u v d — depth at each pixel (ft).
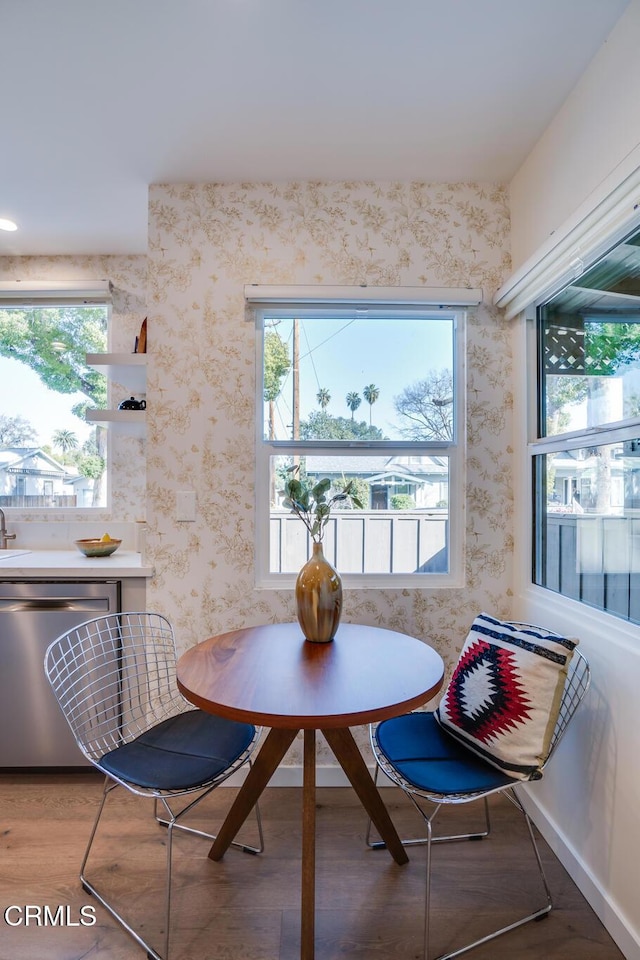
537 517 5.98
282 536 6.64
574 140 4.96
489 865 4.89
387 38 4.42
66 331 8.57
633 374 4.18
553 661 4.17
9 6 4.08
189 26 4.28
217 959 3.93
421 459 6.67
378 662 4.43
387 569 6.64
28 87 4.90
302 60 4.63
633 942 3.87
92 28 4.28
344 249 6.41
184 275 6.38
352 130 5.51
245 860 4.94
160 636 5.81
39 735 6.31
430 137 5.64
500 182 6.47
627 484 4.27
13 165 6.06
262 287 6.20
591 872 4.45
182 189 6.43
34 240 7.91
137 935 4.11
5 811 5.73
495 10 4.16
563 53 4.57
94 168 6.14
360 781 4.77
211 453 6.37
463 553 6.47
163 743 4.53
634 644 4.03
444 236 6.44
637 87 4.05
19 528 8.25
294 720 3.38
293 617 6.32
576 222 4.42
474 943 4.04
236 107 5.18
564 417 5.42
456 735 4.50
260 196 6.41
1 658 6.29
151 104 5.13
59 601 6.33
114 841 5.23
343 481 6.65
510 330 6.43
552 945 4.06
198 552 6.34
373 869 4.83
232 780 6.25
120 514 8.41
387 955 3.95
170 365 6.35
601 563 4.64
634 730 3.97
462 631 6.37
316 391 6.67
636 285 4.11
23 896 4.53
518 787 5.90
